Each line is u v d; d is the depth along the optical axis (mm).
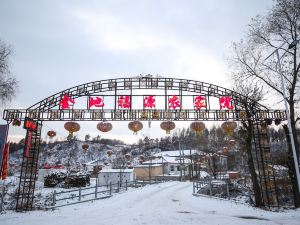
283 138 26328
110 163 72250
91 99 14289
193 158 51469
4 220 10781
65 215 11930
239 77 17469
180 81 14812
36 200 19906
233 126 13812
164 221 10242
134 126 12828
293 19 15250
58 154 84562
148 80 14766
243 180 32406
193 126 13508
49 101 14461
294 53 15375
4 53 20344
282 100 15688
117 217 11211
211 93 14836
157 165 53312
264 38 16344
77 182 30562
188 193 22875
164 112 13883
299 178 12250
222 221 10344
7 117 14188
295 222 10234
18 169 57250
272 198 14484
